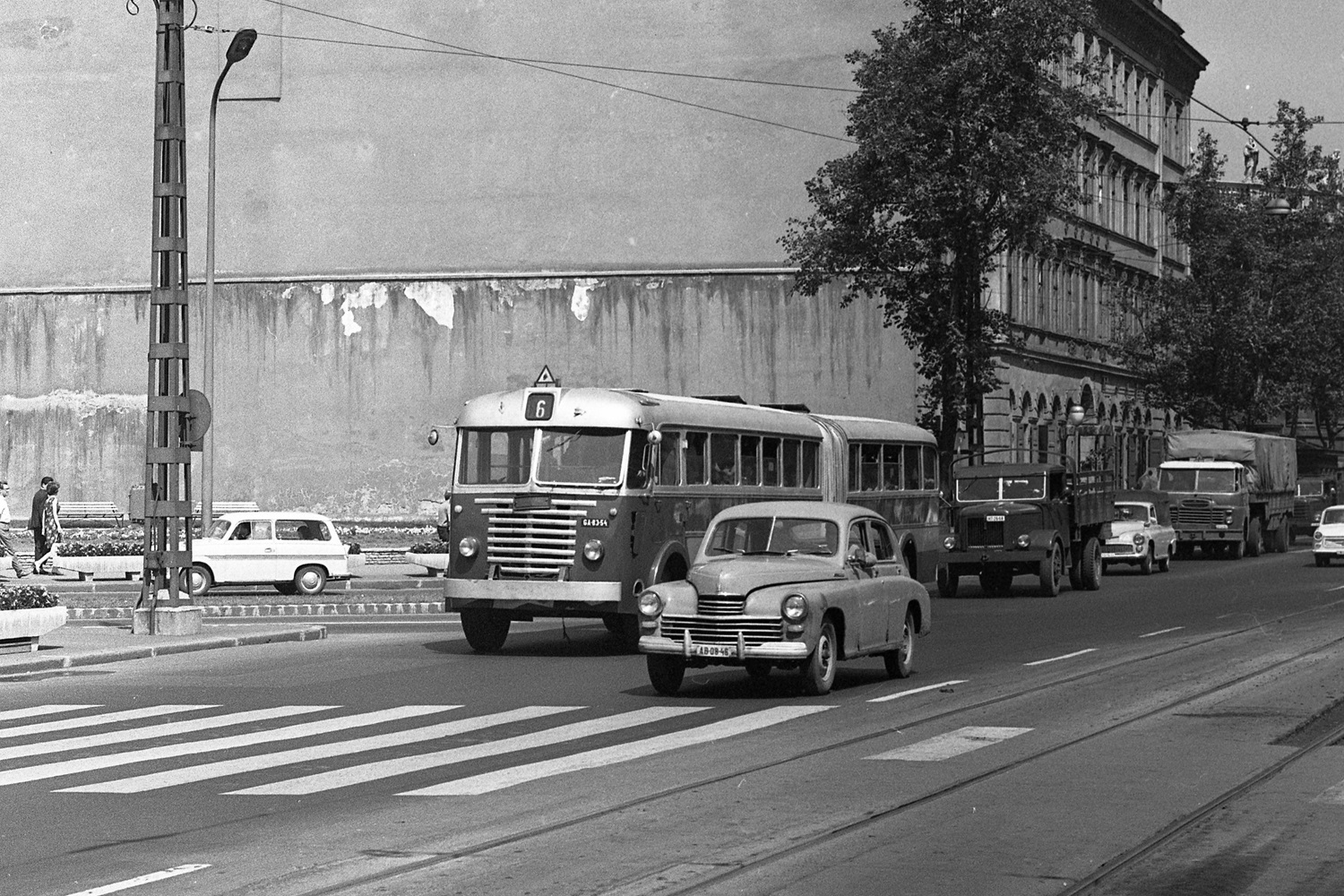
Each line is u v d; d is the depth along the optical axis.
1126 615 32.75
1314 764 14.04
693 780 13.24
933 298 45.84
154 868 10.19
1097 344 73.38
